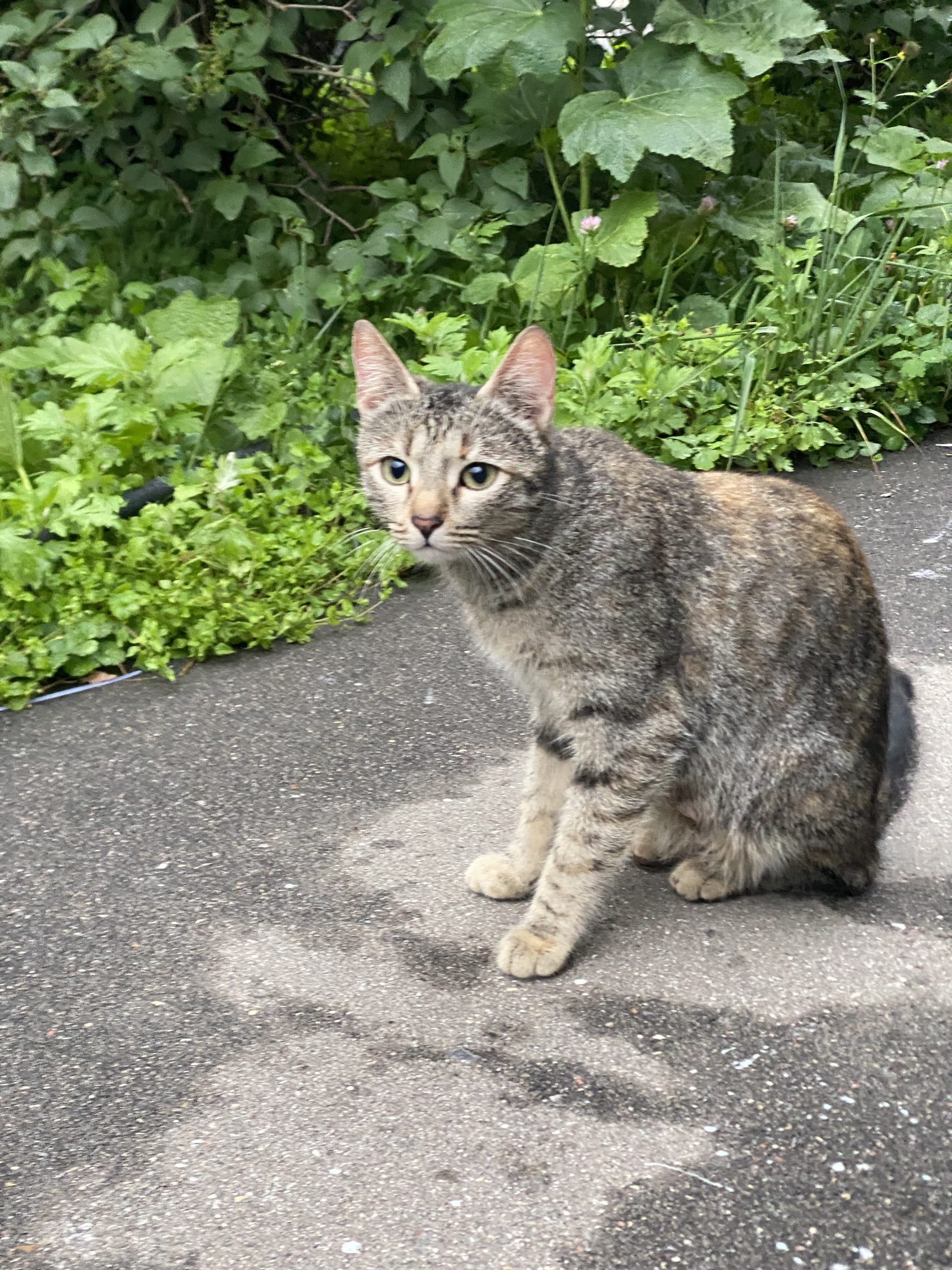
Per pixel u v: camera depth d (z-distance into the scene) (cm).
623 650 85
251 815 101
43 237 161
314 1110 75
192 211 168
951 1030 79
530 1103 74
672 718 86
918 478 149
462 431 85
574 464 88
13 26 148
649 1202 68
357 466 142
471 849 96
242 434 143
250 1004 82
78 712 115
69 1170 72
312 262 167
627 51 166
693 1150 71
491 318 157
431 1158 71
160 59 150
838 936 87
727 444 142
